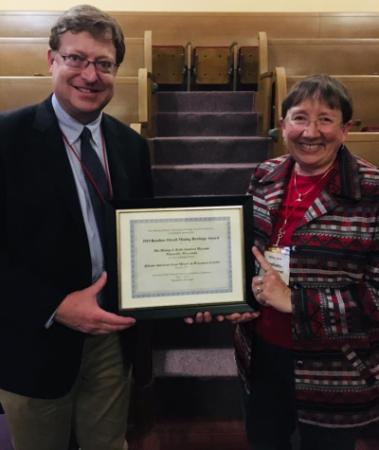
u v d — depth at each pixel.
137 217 1.03
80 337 1.07
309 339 0.98
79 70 0.95
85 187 1.05
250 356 1.17
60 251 0.99
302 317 0.97
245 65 4.20
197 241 1.06
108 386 1.23
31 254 0.98
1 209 0.97
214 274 1.07
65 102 0.99
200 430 1.87
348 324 0.96
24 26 4.38
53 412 1.11
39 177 0.97
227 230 1.07
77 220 1.00
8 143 0.97
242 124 3.44
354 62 3.61
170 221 1.04
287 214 1.06
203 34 4.55
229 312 1.06
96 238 1.06
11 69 3.67
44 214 0.98
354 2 4.71
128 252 1.03
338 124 0.96
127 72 3.61
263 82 3.30
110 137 1.14
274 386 1.17
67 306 0.98
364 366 0.99
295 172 1.09
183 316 1.05
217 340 2.06
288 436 1.24
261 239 1.08
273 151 2.93
